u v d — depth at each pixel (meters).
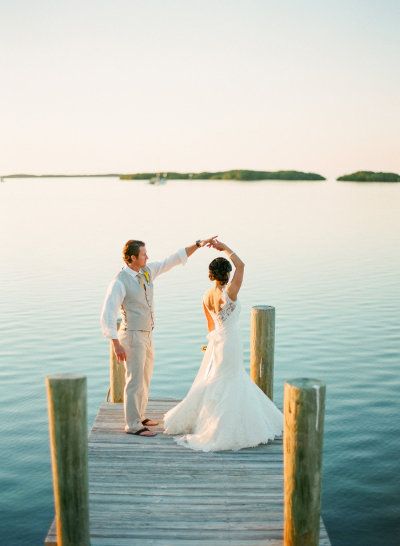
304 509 4.05
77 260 22.89
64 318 13.95
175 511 4.62
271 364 6.70
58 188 147.50
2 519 6.27
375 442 7.80
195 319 13.77
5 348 11.79
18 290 17.12
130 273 5.81
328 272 19.34
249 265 20.92
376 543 5.83
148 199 77.81
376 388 9.60
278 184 148.88
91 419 8.64
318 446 4.01
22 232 34.62
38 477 7.08
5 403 9.24
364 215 44.91
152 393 9.46
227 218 42.72
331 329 12.72
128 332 5.89
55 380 3.89
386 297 15.59
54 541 4.28
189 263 21.94
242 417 5.74
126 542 4.23
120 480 5.08
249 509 4.66
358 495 6.63
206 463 5.41
